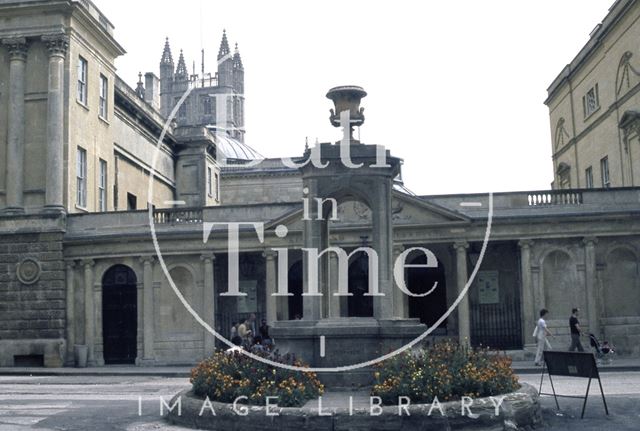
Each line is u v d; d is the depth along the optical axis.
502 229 39.88
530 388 16.97
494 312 42.34
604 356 33.91
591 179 56.53
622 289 39.38
